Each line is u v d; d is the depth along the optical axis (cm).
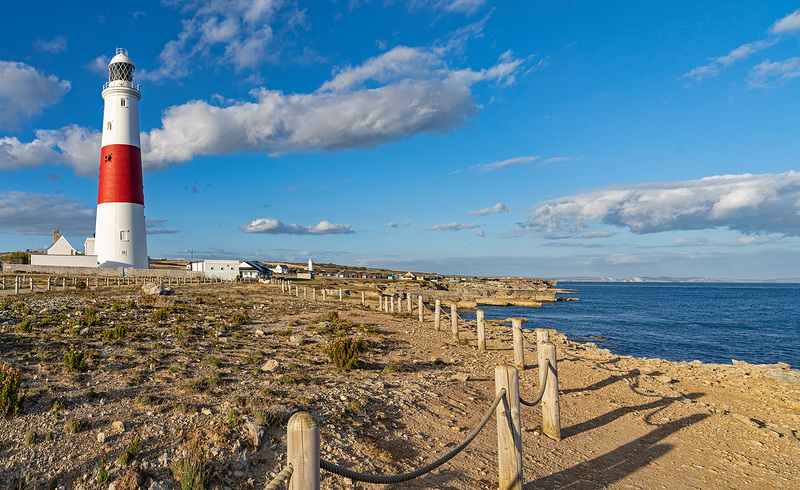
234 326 1914
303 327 2039
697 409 1079
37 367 968
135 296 3083
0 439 612
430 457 694
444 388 1091
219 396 845
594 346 2131
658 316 6197
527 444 783
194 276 6322
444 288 10712
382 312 3284
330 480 584
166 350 1255
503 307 8000
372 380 1096
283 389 938
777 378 1403
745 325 5044
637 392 1211
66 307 2050
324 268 18762
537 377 1298
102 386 866
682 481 694
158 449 608
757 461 789
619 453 788
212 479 545
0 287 3722
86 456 586
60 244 6831
